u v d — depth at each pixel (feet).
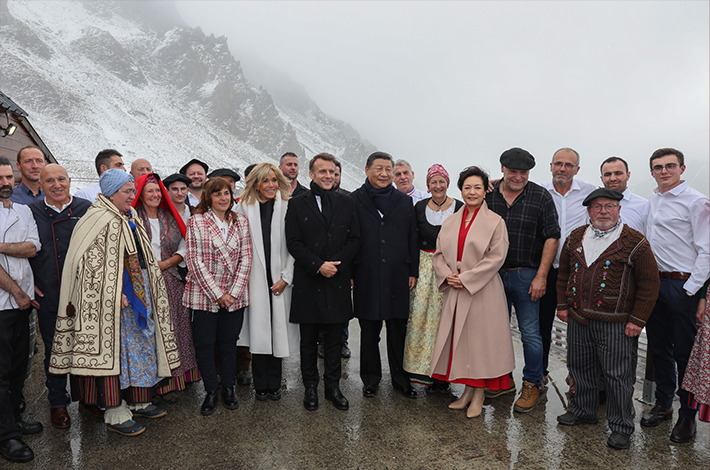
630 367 8.53
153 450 8.13
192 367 10.36
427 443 8.46
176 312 10.06
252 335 9.99
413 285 10.86
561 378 12.08
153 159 403.13
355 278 10.64
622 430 8.38
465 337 9.81
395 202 10.66
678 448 8.38
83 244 8.39
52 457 7.86
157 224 10.18
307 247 9.84
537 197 10.11
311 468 7.55
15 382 8.54
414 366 10.66
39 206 9.27
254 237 10.07
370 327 10.62
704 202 8.71
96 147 377.50
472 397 10.15
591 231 9.05
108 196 8.81
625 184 10.85
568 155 10.89
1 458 7.77
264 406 10.12
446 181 10.84
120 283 8.49
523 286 10.09
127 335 8.73
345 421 9.36
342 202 10.12
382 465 7.67
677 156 9.32
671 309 9.21
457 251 9.95
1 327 7.77
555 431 9.02
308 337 10.05
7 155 19.74
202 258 9.34
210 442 8.43
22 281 8.40
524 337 10.12
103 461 7.75
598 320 8.67
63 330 8.43
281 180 10.43
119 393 8.47
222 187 9.50
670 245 9.32
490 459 7.90
